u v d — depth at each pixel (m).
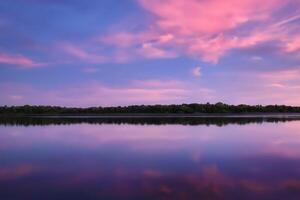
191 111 132.75
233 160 19.17
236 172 16.09
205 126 45.81
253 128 41.91
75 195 12.53
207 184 13.91
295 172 15.99
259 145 25.47
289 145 25.48
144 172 16.19
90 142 27.67
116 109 134.75
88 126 47.03
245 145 25.50
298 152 21.97
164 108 134.50
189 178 14.95
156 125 48.56
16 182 14.34
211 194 12.58
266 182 14.16
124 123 54.72
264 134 33.75
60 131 38.28
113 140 28.92
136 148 24.11
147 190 13.07
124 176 15.35
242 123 53.31
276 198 12.13
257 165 17.70
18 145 26.11
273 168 16.92
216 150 22.95
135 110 133.25
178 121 61.16
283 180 14.47
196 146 24.98
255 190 13.05
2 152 22.66
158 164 18.12
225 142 27.28
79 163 18.56
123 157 20.38
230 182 14.21
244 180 14.54
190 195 12.46
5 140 29.42
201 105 135.12
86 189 13.23
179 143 26.72
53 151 23.02
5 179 14.86
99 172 16.22
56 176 15.44
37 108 130.50
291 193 12.66
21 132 37.22
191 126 45.91
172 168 17.08
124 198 12.14
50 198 12.21
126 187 13.48
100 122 58.44
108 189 13.25
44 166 17.78
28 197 12.32
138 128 42.47
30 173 16.09
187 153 21.72
